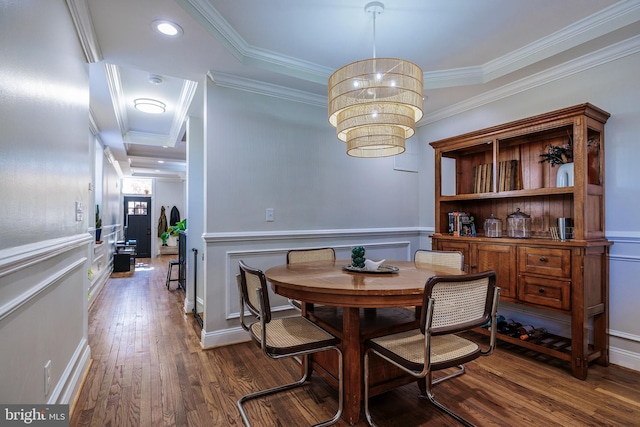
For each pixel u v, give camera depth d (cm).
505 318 315
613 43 238
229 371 234
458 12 223
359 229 371
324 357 204
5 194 108
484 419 176
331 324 196
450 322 143
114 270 662
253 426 171
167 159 663
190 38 229
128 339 296
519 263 261
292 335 178
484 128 317
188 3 202
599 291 239
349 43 265
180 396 200
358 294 156
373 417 180
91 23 208
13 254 109
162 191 1003
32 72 131
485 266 286
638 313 233
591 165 250
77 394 198
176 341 292
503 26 240
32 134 131
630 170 237
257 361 252
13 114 114
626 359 238
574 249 227
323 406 191
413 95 193
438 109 380
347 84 194
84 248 231
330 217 352
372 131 210
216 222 288
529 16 228
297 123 332
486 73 304
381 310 222
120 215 838
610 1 213
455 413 182
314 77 307
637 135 234
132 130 497
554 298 238
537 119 252
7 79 109
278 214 319
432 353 155
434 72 312
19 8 118
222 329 286
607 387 210
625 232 238
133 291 493
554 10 221
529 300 253
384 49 273
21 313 121
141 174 877
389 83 188
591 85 258
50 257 150
